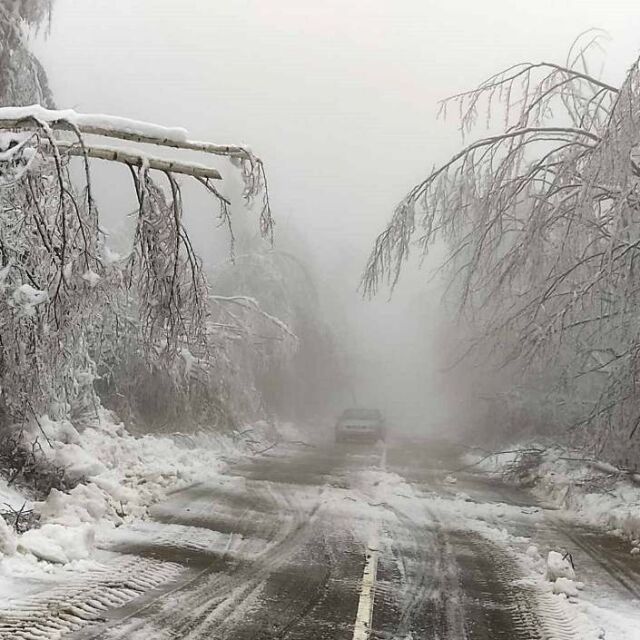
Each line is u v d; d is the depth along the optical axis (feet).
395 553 28.04
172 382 59.67
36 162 22.68
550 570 25.03
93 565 22.11
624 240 39.01
